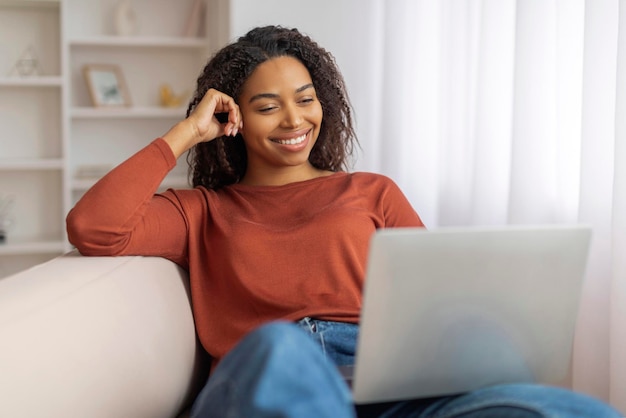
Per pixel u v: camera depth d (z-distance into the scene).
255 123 1.95
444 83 2.76
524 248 1.25
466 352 1.28
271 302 1.76
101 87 4.33
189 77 4.49
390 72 2.93
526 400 1.19
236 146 2.11
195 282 1.84
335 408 1.02
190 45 4.30
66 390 1.30
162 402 1.57
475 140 2.52
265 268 1.79
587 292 2.05
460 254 1.22
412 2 2.90
